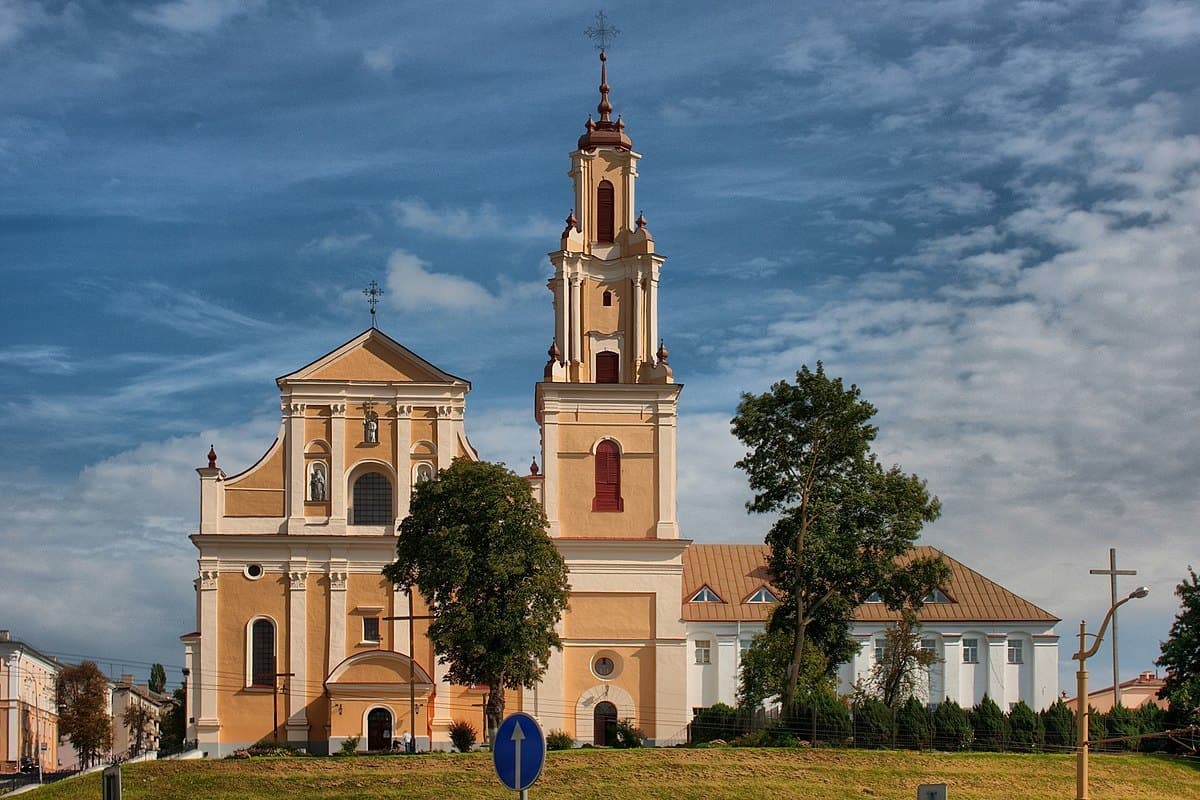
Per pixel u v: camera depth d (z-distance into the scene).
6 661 126.75
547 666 72.12
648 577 82.50
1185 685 75.81
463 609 68.88
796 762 66.12
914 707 75.12
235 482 82.62
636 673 81.75
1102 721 77.38
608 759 65.06
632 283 86.19
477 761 64.00
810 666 78.12
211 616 81.00
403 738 78.62
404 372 84.12
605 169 88.06
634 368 85.38
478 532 70.06
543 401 84.12
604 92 89.94
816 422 80.44
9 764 121.56
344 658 80.94
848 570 78.44
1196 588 80.00
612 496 83.62
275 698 78.94
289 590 81.50
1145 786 67.06
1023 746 74.31
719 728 79.62
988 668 98.31
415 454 83.44
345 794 59.25
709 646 98.00
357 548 82.12
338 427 83.38
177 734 110.81
